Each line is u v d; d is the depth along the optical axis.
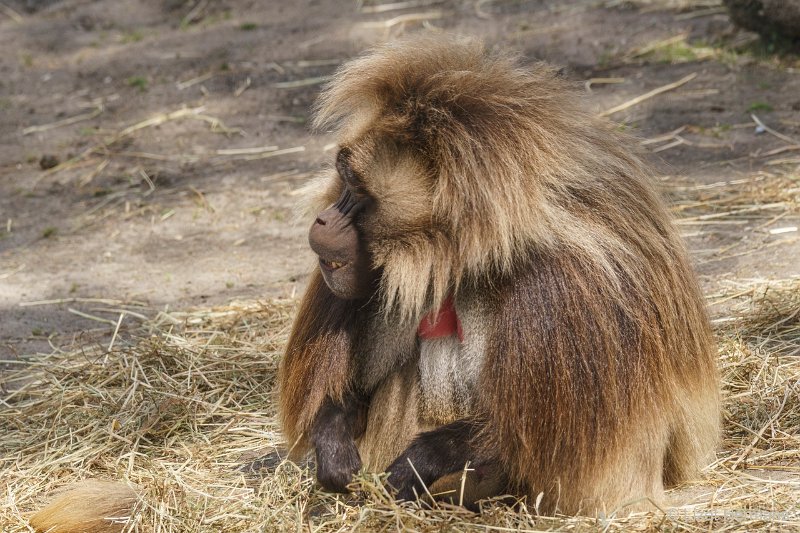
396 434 8.23
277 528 8.16
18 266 15.55
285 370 8.57
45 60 24.36
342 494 8.45
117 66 23.41
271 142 19.30
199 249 15.66
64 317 13.70
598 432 7.36
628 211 7.75
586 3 23.69
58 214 17.38
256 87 21.55
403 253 7.42
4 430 10.80
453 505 7.82
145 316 13.48
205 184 17.91
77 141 20.03
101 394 11.09
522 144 7.18
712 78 19.47
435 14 23.92
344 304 8.27
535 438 7.37
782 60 19.77
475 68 7.65
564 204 7.46
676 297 7.87
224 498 8.76
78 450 10.12
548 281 7.34
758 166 16.08
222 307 13.34
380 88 7.55
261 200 17.12
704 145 17.03
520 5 24.02
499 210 7.03
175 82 22.23
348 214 7.57
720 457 8.98
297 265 14.76
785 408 9.73
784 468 8.70
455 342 7.89
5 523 8.77
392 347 8.26
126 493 8.69
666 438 7.98
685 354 7.93
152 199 17.58
